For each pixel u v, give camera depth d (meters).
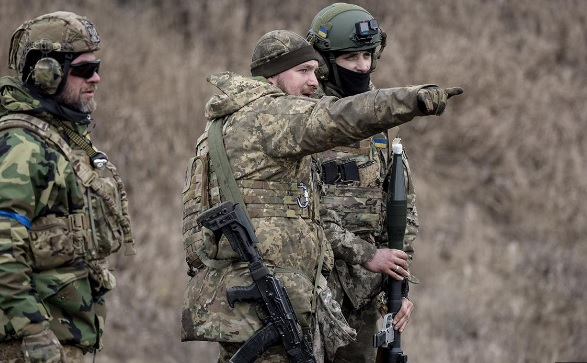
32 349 9.30
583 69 35.72
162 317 23.11
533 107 33.09
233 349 10.48
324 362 12.14
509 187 31.06
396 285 12.12
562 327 25.25
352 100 9.49
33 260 9.59
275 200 10.42
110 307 22.88
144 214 25.80
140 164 27.09
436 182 30.86
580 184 31.17
